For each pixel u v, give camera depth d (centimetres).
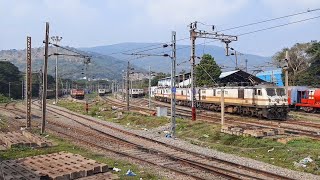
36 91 12512
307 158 1822
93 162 1633
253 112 4234
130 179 1537
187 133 2914
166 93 7356
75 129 3338
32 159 1777
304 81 7456
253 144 2256
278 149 2069
